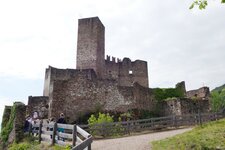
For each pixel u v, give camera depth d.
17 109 19.00
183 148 12.28
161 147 12.65
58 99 25.88
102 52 44.34
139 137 17.39
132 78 50.31
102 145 14.32
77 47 42.84
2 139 20.91
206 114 23.64
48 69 38.50
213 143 12.48
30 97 29.78
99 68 42.34
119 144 14.31
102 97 28.28
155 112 33.31
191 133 15.39
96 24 42.75
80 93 27.22
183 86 37.97
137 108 29.89
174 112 31.45
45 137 16.00
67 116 25.83
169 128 22.50
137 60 51.50
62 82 26.58
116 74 49.69
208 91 41.12
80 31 43.34
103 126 19.61
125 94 29.66
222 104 49.12
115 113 28.25
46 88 37.97
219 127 15.93
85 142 8.25
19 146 16.22
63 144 13.84
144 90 32.69
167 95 35.56
